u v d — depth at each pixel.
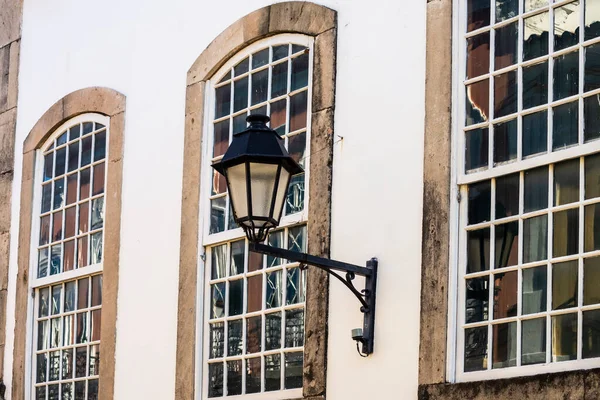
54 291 11.20
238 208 7.51
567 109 7.36
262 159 7.46
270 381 8.86
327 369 8.34
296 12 9.10
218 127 9.71
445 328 7.66
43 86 11.75
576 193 7.23
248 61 9.55
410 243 7.99
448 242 7.75
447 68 7.98
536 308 7.31
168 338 9.74
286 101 9.12
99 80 11.04
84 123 11.16
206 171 9.73
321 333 8.41
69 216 11.15
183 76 10.10
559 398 6.93
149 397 9.80
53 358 11.05
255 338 9.04
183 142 9.96
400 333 7.92
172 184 10.01
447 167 7.85
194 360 9.45
